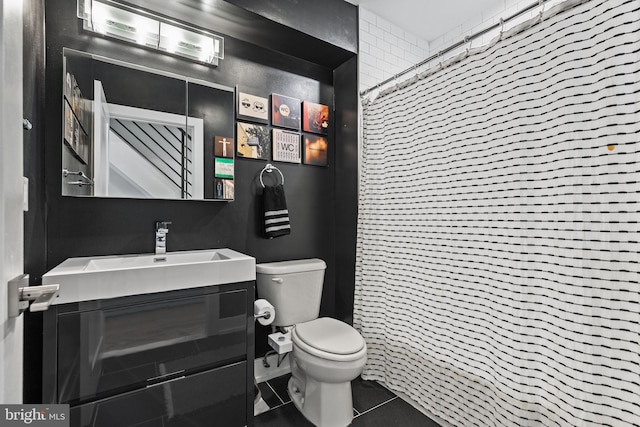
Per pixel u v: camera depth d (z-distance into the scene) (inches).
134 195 63.6
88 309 45.9
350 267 88.3
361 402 71.6
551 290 47.7
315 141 90.8
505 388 52.7
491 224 56.2
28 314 45.6
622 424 40.1
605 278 42.1
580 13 44.6
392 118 77.2
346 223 90.1
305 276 77.5
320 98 92.8
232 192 74.4
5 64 23.8
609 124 41.8
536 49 49.9
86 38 61.1
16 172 26.8
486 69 57.4
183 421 53.2
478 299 58.4
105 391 47.2
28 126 43.3
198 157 70.5
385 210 78.5
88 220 60.8
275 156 83.4
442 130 65.5
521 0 80.3
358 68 86.4
